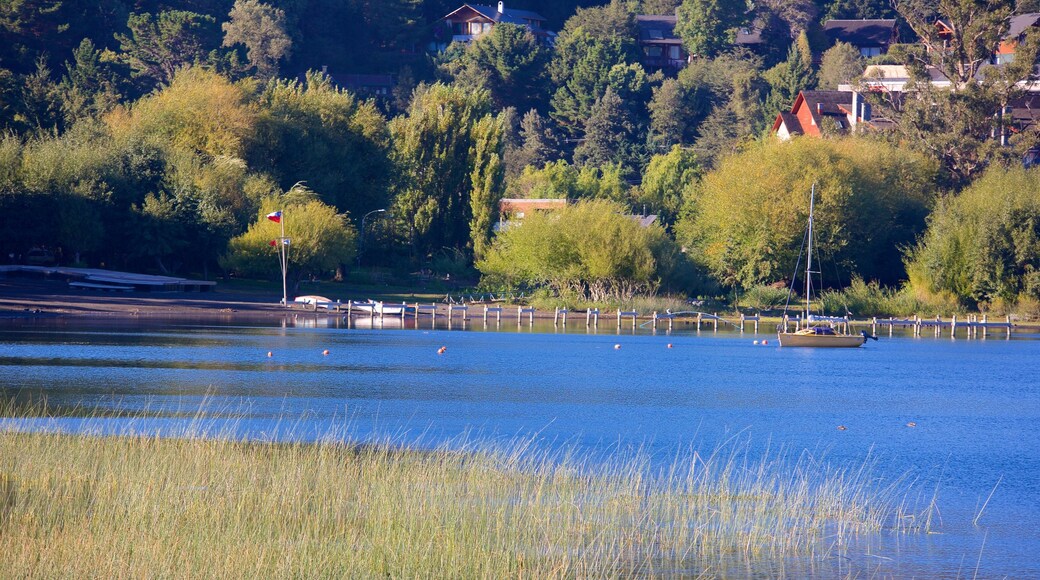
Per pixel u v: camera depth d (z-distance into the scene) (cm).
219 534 5669
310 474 6962
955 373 16650
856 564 5928
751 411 11931
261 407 10719
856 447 9794
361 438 9119
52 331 17875
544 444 9250
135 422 9256
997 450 9794
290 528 5906
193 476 6775
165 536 5544
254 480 6619
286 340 18275
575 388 13412
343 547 5650
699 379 14988
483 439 9338
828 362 17975
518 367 15688
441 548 5656
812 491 7638
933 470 8769
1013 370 17125
